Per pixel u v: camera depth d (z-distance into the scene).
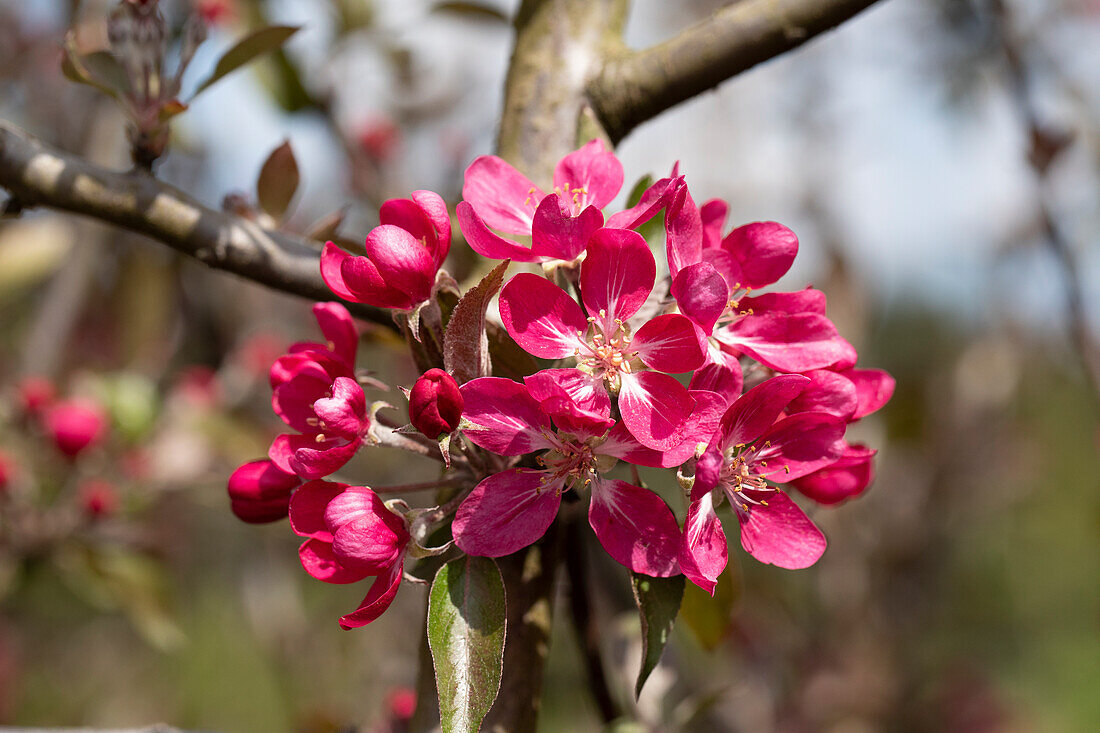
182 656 1.29
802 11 0.32
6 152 0.31
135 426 0.68
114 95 0.32
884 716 0.91
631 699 0.41
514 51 0.34
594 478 0.26
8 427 0.67
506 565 0.29
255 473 0.29
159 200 0.31
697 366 0.26
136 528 0.69
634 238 0.26
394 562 0.26
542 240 0.27
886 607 0.92
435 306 0.27
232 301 0.89
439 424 0.25
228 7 0.64
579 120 0.33
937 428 0.92
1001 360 0.92
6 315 0.90
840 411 0.27
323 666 0.93
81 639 1.28
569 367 0.27
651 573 0.26
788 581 0.92
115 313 0.86
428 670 0.29
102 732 0.34
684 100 0.33
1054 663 1.56
